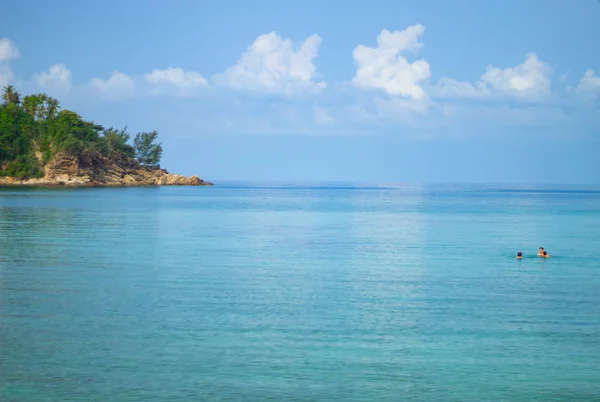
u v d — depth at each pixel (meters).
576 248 56.56
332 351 25.36
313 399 21.05
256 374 22.92
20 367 23.23
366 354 25.05
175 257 48.53
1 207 105.25
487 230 75.00
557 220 91.81
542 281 39.50
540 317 30.55
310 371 23.30
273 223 83.69
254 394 21.31
